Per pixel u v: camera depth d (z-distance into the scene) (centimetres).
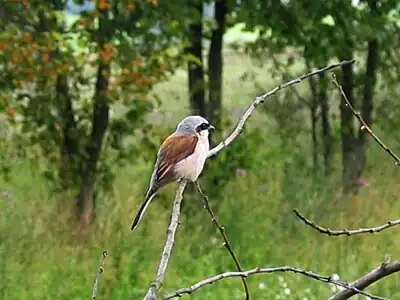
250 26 1623
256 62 2067
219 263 1300
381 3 1762
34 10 1494
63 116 1602
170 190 1612
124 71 1505
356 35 1634
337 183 1706
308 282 1226
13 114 1564
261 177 1692
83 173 1606
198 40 1744
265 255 1323
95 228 1417
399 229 1470
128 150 1661
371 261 1302
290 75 1970
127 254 1291
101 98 1571
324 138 1983
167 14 1517
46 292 1142
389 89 1964
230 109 2470
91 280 1192
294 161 1727
